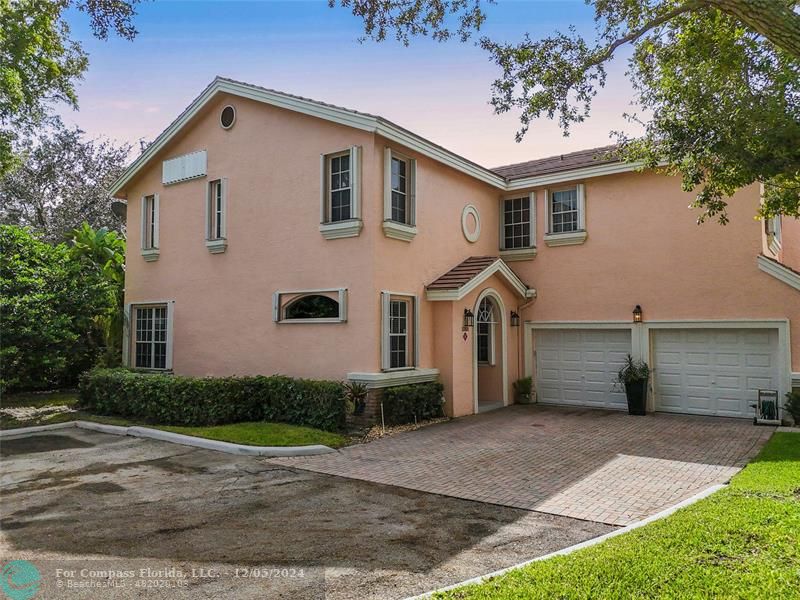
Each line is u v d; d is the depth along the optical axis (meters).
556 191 15.33
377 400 11.14
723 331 12.90
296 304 12.68
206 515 6.26
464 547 5.29
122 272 18.09
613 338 14.29
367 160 11.43
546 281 15.20
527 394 15.03
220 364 13.55
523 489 7.16
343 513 6.30
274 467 8.41
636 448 9.45
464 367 13.12
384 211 11.59
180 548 5.30
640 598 3.82
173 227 14.85
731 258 12.66
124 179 15.86
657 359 13.71
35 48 13.55
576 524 5.90
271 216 12.83
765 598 3.76
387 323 11.50
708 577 4.10
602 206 14.41
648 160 9.86
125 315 15.95
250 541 5.46
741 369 12.64
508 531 5.71
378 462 8.65
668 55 8.98
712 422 12.05
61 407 14.01
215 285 13.80
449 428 11.39
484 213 15.34
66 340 14.99
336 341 11.69
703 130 8.24
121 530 5.80
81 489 7.34
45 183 29.00
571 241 14.76
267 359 12.73
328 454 9.23
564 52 8.43
